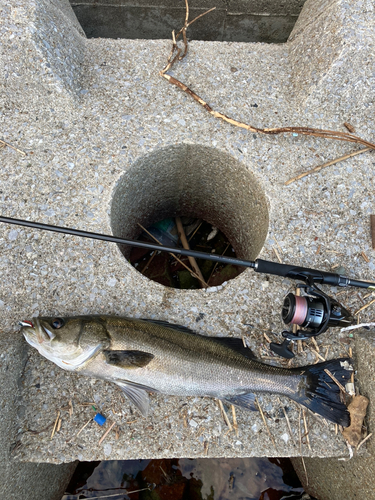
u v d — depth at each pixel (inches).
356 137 25.1
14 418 20.9
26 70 23.7
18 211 23.7
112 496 28.4
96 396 21.7
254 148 25.5
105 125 25.2
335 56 24.6
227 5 32.3
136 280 23.2
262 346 22.9
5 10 23.1
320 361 22.8
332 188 25.1
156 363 20.2
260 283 23.6
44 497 24.2
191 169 28.3
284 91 26.7
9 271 22.8
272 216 24.6
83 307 22.8
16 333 22.1
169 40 27.5
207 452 21.3
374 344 21.6
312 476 27.5
